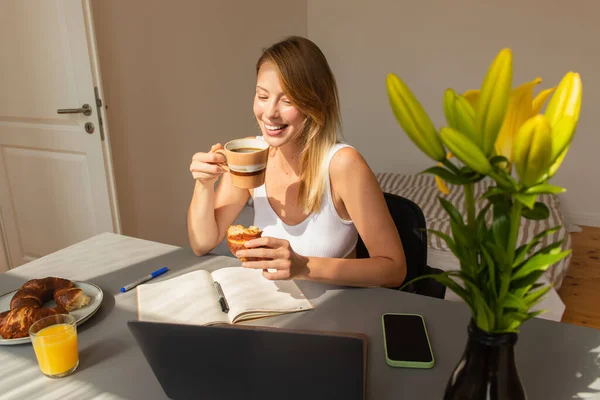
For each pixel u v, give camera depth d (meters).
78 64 2.23
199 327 0.73
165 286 1.12
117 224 2.51
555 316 2.00
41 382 0.83
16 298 1.03
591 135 3.47
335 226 1.31
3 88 2.46
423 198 2.99
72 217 2.56
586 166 3.54
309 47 1.18
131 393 0.80
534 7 3.41
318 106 1.18
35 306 1.01
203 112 3.22
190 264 1.26
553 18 3.38
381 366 0.84
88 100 2.27
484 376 0.60
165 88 2.88
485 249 0.55
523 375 0.81
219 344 0.73
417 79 3.92
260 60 1.20
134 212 2.80
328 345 0.70
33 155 2.53
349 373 0.70
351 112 4.24
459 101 0.50
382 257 1.17
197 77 3.12
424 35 3.79
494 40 3.59
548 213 0.54
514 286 0.58
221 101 3.38
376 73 4.05
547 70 3.50
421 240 1.33
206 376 0.76
